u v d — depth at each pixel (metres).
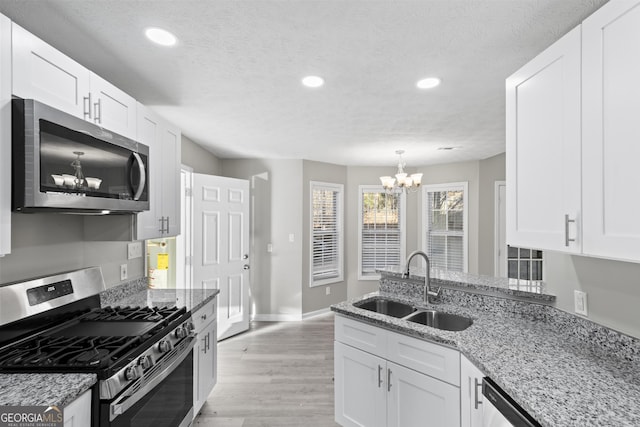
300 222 4.95
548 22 1.54
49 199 1.33
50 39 1.69
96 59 1.91
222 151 4.50
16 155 1.26
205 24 1.56
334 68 2.04
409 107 2.76
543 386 1.18
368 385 2.06
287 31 1.62
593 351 1.50
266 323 4.75
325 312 5.25
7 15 1.48
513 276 4.75
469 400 1.53
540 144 1.43
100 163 1.64
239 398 2.72
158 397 1.69
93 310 2.07
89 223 2.12
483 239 4.97
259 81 2.23
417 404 1.79
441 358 1.69
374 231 5.69
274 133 3.58
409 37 1.68
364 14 1.48
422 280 2.56
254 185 4.93
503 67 2.02
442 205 5.45
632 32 1.02
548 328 1.82
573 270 1.69
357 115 2.97
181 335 1.91
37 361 1.33
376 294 2.70
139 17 1.50
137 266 2.70
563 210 1.30
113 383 1.31
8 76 1.23
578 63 1.21
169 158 2.53
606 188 1.11
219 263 4.10
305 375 3.13
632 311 1.38
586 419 0.99
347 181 5.61
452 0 1.38
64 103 1.50
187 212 3.81
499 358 1.42
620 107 1.06
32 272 1.76
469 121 3.16
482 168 5.01
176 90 2.39
